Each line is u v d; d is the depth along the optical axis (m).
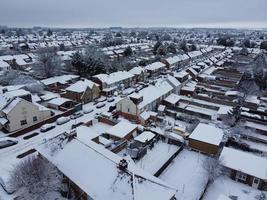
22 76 71.19
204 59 121.50
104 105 59.38
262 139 43.91
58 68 84.50
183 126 47.41
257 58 111.62
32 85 64.81
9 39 187.50
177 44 179.62
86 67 81.94
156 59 116.56
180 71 82.56
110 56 119.94
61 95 63.09
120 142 39.38
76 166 26.23
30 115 46.00
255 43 195.38
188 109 56.00
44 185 25.00
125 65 98.00
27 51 135.50
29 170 25.11
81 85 61.16
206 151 38.66
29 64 95.62
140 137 40.31
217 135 40.31
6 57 97.44
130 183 22.70
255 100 61.78
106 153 27.72
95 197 22.41
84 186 23.81
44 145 30.70
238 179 32.56
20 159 34.22
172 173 33.94
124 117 51.12
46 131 44.25
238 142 41.62
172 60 107.50
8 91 51.72
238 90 71.19
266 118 52.34
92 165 25.69
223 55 136.38
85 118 50.72
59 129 45.09
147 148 39.44
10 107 43.31
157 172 32.72
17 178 25.41
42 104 56.59
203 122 51.28
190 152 39.59
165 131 43.75
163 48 138.00
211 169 31.36
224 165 32.25
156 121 50.28
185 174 33.81
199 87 74.50
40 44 154.75
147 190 22.61
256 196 29.97
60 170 26.38
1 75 73.31
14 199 24.89
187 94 69.44
